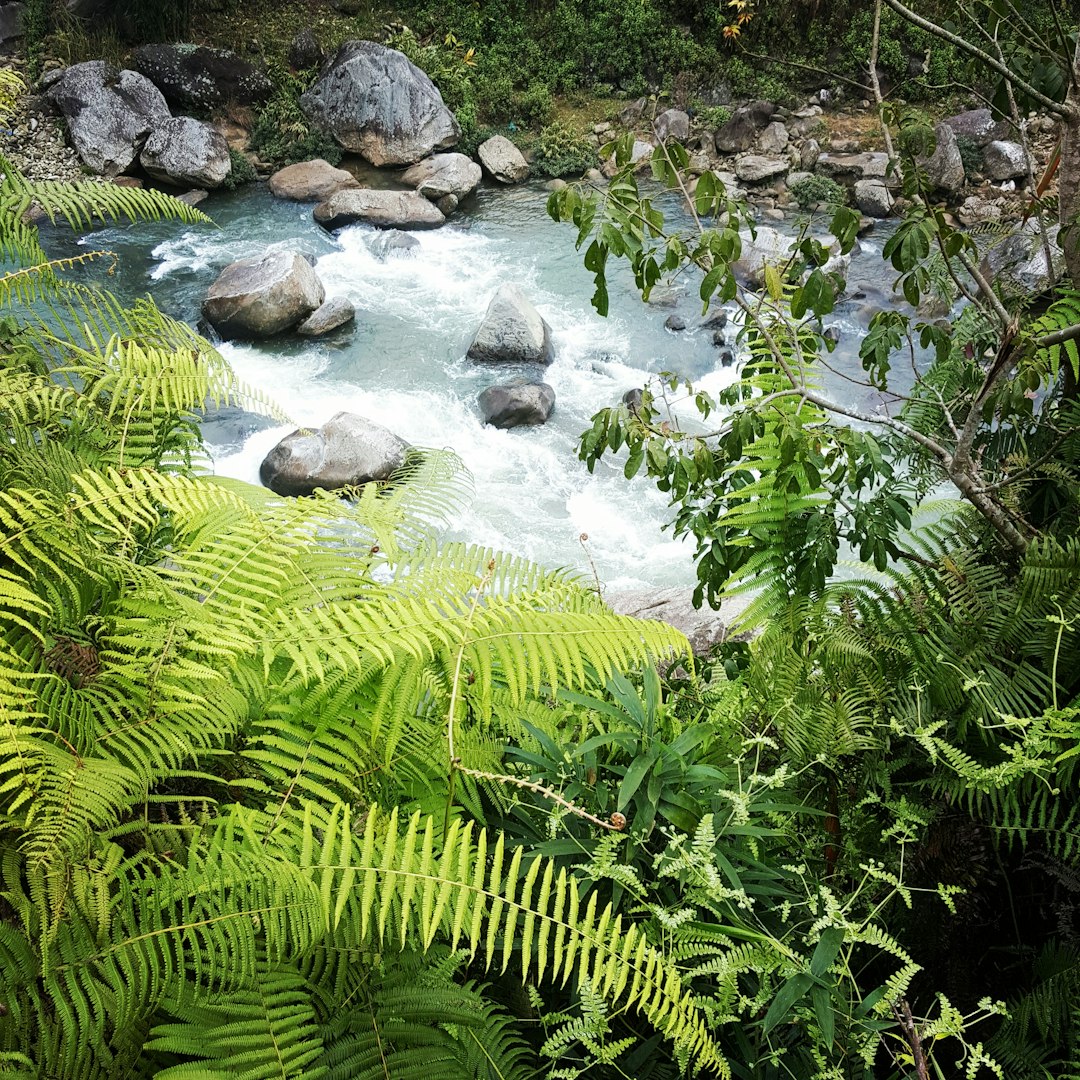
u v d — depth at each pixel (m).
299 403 9.71
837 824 2.20
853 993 1.78
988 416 2.53
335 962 1.61
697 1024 1.49
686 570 8.17
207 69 14.86
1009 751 1.91
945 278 3.56
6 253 2.72
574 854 1.91
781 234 12.46
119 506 1.68
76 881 1.33
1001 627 2.21
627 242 2.48
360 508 2.19
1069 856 2.06
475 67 16.19
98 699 1.62
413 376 10.31
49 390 2.12
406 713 1.73
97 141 13.45
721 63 15.85
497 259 12.72
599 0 16.34
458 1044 1.58
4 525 1.69
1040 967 1.97
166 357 2.26
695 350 10.89
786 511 2.72
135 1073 1.39
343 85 14.64
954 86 2.90
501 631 1.70
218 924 1.41
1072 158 2.68
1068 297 2.71
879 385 2.69
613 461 9.38
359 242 12.94
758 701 2.42
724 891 1.67
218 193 14.00
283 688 1.70
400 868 1.43
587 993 1.58
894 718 2.15
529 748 2.07
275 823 1.55
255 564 1.71
